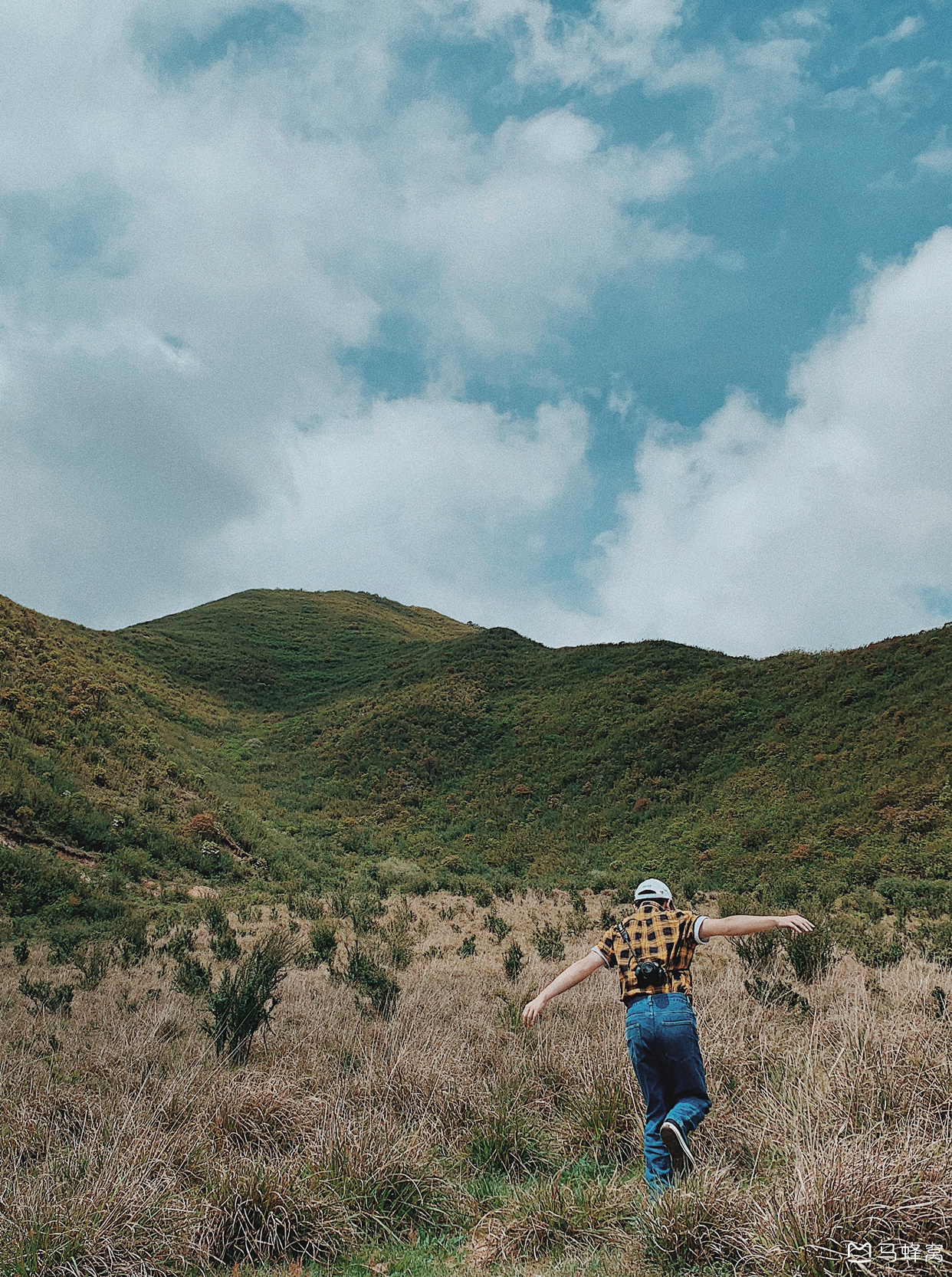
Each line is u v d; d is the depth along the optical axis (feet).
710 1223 9.91
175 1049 25.64
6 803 101.65
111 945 66.44
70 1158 13.65
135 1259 11.07
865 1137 10.21
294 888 111.96
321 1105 15.88
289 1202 12.23
